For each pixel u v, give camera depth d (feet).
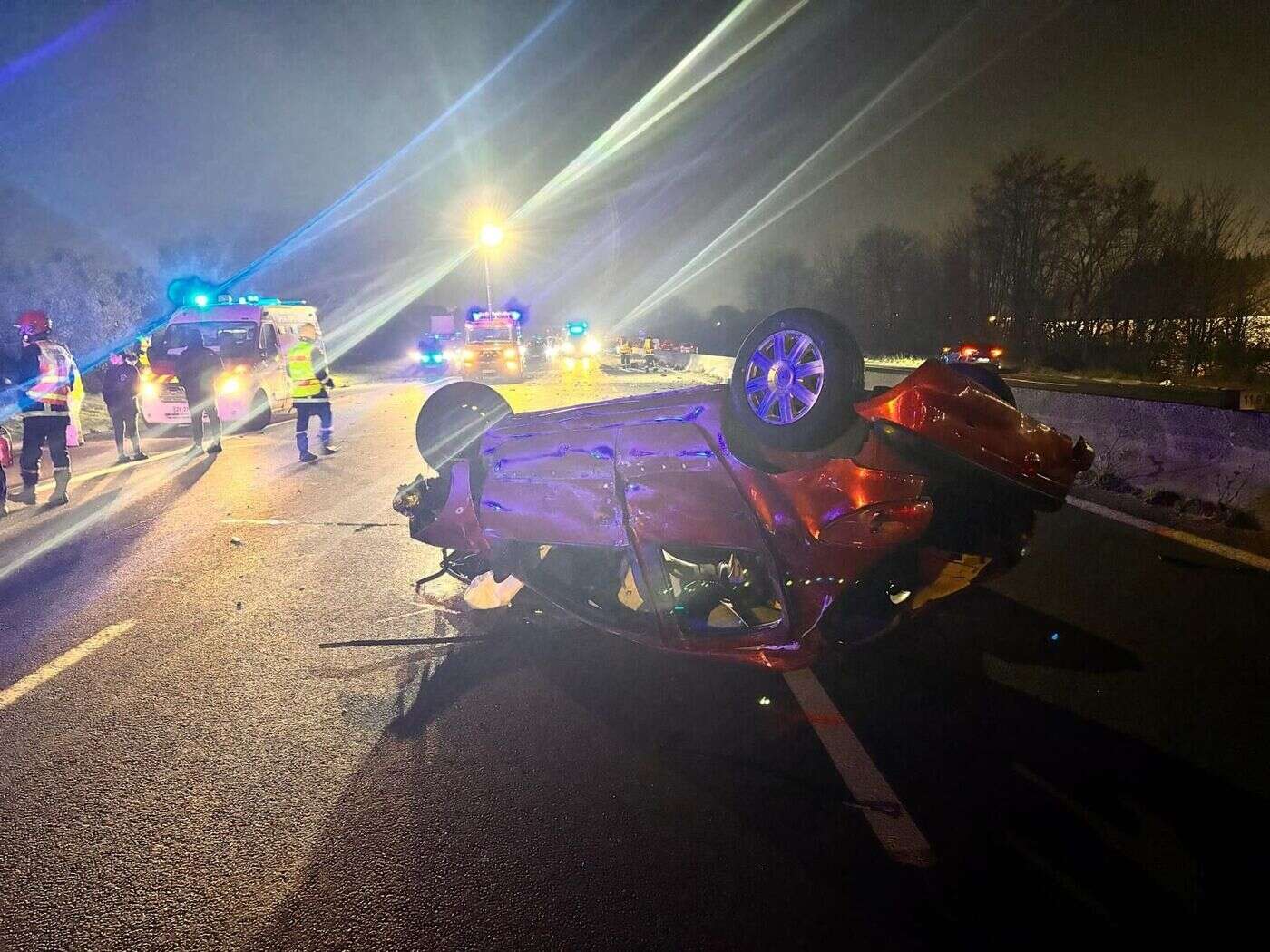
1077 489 25.80
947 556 10.85
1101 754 10.11
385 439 41.34
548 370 116.78
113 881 8.27
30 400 26.68
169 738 11.19
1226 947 7.02
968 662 12.73
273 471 32.63
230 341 46.78
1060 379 84.48
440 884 8.07
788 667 11.16
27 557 20.79
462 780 9.93
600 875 8.13
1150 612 14.60
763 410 10.71
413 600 16.56
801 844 8.54
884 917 7.47
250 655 14.02
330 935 7.44
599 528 12.67
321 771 10.25
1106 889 7.80
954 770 9.87
